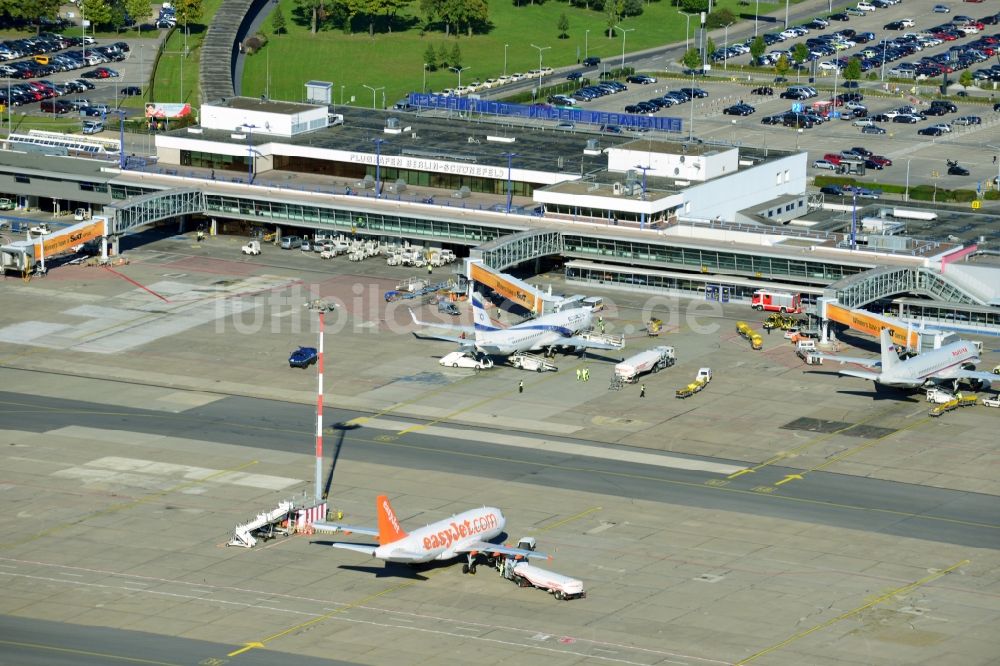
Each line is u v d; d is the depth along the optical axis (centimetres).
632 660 18975
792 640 19512
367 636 19562
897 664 18912
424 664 18838
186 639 19412
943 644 19425
